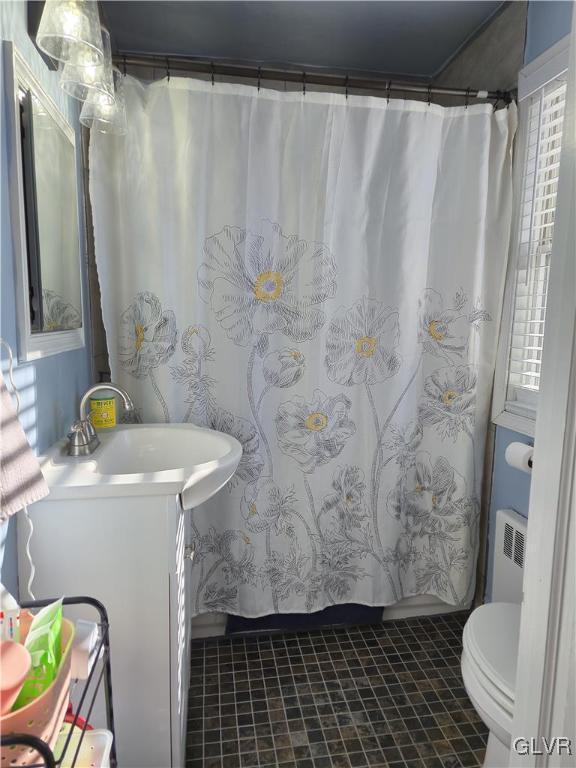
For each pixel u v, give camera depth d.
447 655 1.80
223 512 1.77
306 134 1.64
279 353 1.72
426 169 1.72
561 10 1.52
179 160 1.60
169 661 1.11
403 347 1.79
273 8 1.75
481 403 1.88
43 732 0.59
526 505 1.69
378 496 1.85
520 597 1.59
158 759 1.14
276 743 1.42
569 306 0.72
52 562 1.05
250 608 1.81
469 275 1.79
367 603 1.91
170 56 2.06
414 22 1.85
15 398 0.97
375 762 1.37
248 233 1.64
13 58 0.93
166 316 1.65
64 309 1.35
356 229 1.70
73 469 1.12
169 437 1.58
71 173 1.43
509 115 1.74
